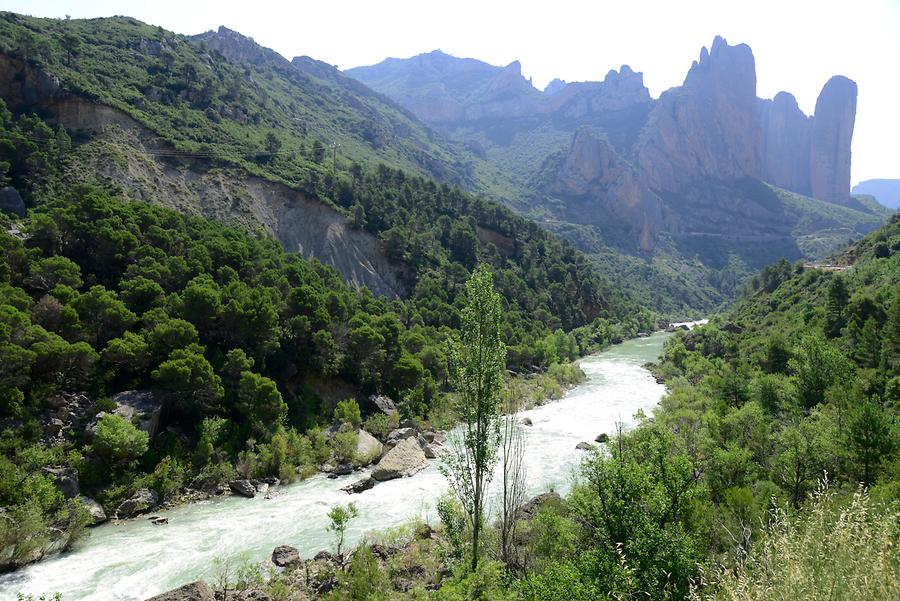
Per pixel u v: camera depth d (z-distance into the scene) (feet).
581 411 211.00
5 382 121.80
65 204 204.13
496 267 389.39
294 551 96.78
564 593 53.31
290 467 140.26
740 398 172.86
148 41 406.82
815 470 88.48
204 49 476.95
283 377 179.93
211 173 293.02
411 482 139.23
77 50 331.77
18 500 100.89
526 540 83.35
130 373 146.20
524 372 280.31
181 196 271.90
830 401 132.16
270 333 175.32
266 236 279.08
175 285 180.55
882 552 30.27
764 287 424.46
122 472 122.31
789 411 143.13
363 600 78.48
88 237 176.14
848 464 89.35
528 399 222.69
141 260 176.45
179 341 150.20
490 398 73.36
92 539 103.50
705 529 69.51
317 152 401.90
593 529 71.82
